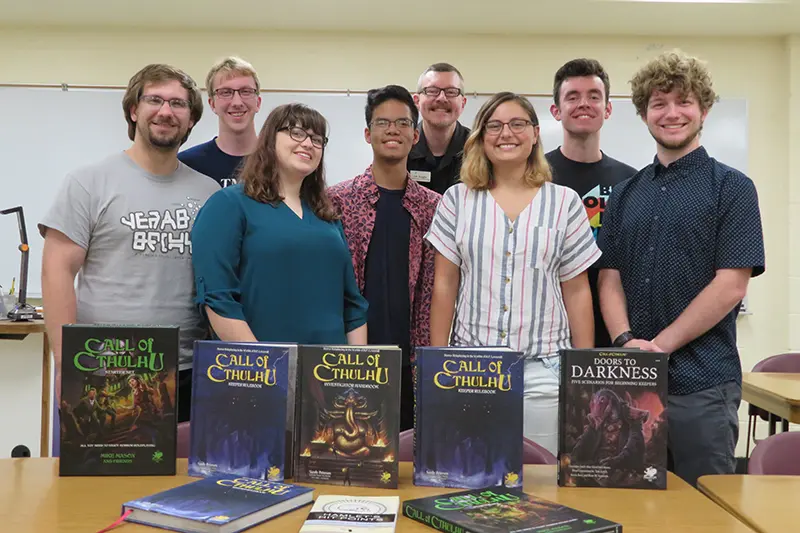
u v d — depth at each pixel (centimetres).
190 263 213
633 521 110
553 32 465
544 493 125
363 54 468
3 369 312
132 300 205
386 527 103
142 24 453
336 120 466
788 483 135
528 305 200
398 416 126
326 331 187
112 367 131
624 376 128
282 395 128
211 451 130
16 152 453
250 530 104
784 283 473
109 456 130
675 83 205
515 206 205
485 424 127
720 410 201
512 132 200
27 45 456
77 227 202
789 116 469
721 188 204
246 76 293
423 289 242
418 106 296
